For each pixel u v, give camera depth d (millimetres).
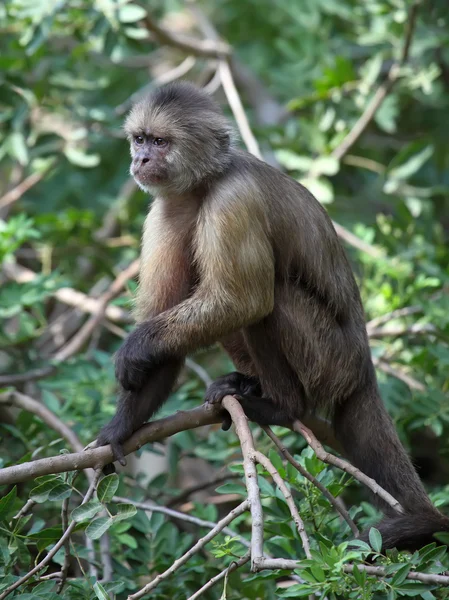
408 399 11234
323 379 9477
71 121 15086
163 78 15805
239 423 7941
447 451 11328
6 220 15641
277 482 7293
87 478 10391
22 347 12500
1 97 13898
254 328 9242
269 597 8969
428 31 14789
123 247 15664
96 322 12898
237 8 18969
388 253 13852
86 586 7719
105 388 11828
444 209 16625
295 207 9484
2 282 14250
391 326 12484
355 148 16219
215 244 8789
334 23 16781
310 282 9508
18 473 7586
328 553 6762
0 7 14266
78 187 16953
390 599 6512
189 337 8672
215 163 9281
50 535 7820
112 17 13250
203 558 10383
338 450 9875
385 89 14016
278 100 18188
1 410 12102
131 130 9758
